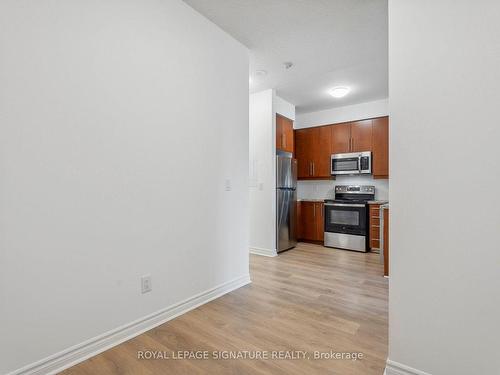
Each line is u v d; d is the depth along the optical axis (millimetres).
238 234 2844
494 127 1229
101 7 1703
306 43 2861
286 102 4711
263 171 4195
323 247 4777
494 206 1232
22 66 1387
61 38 1524
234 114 2775
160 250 2061
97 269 1689
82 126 1611
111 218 1755
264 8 2307
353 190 5051
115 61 1771
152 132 1996
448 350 1343
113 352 1686
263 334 1903
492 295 1244
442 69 1341
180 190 2215
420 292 1406
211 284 2516
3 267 1339
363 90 4188
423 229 1396
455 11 1311
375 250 4410
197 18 2357
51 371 1488
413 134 1417
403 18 1442
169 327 1992
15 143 1368
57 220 1516
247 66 2936
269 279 3068
